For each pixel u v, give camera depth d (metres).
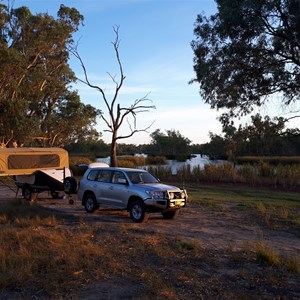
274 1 21.97
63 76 50.25
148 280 6.91
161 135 148.00
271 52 24.03
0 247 8.69
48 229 11.50
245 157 65.75
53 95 50.00
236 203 19.09
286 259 8.34
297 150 73.75
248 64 24.55
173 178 34.19
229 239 10.82
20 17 42.91
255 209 16.75
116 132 34.00
